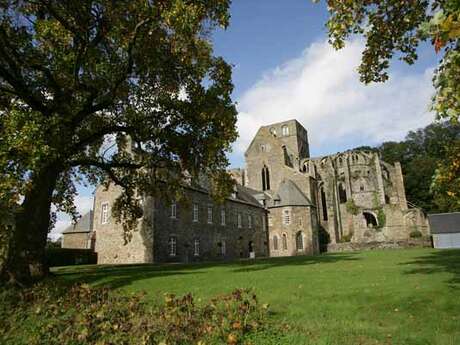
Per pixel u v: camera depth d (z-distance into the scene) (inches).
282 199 2197.3
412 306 347.9
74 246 1908.2
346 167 2711.6
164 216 1369.3
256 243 2010.3
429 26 142.4
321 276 553.0
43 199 648.4
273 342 284.7
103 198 1512.1
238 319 325.4
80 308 426.6
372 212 2488.9
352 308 356.5
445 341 263.9
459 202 343.9
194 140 764.0
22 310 451.2
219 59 743.1
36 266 625.3
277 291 437.7
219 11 639.8
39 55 647.1
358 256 1114.7
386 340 274.4
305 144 3304.6
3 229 580.7
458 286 398.3
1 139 496.7
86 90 672.4
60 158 637.3
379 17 396.8
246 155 2623.0
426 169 2942.9
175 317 346.0
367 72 445.7
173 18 564.7
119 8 605.6
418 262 738.8
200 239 1557.6
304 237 2086.6
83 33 636.7
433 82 179.8
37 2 624.7
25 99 616.1
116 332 343.0
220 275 604.4
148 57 682.8
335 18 359.6
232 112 727.7
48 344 344.2
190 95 747.4
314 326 310.5
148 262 1290.6
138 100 797.2
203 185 1644.9
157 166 839.1
